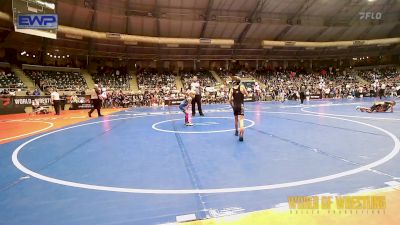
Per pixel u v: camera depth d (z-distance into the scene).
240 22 34.41
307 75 44.66
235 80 7.39
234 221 2.85
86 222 2.93
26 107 20.42
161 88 33.16
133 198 3.55
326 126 9.72
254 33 37.44
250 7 33.38
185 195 3.61
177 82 36.44
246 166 4.88
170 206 3.28
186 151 6.23
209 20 33.19
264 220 2.84
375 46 46.56
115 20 30.27
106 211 3.19
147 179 4.30
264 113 15.75
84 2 26.55
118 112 19.89
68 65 32.78
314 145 6.52
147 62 39.69
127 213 3.12
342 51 46.84
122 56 36.00
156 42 33.41
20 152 6.57
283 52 43.22
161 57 38.25
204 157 5.62
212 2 31.39
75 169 4.93
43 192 3.82
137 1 29.31
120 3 28.78
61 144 7.46
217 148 6.46
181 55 38.75
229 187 3.85
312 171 4.47
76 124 12.34
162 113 17.94
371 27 41.88
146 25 32.06
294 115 14.09
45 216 3.09
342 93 36.09
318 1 34.34
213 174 4.47
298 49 42.94
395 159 5.03
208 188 3.84
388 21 41.25
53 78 28.58
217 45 37.31
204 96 30.02
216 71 41.72
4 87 23.53
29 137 8.91
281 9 35.00
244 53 41.22
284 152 5.88
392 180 3.90
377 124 9.89
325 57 47.41
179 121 12.66
